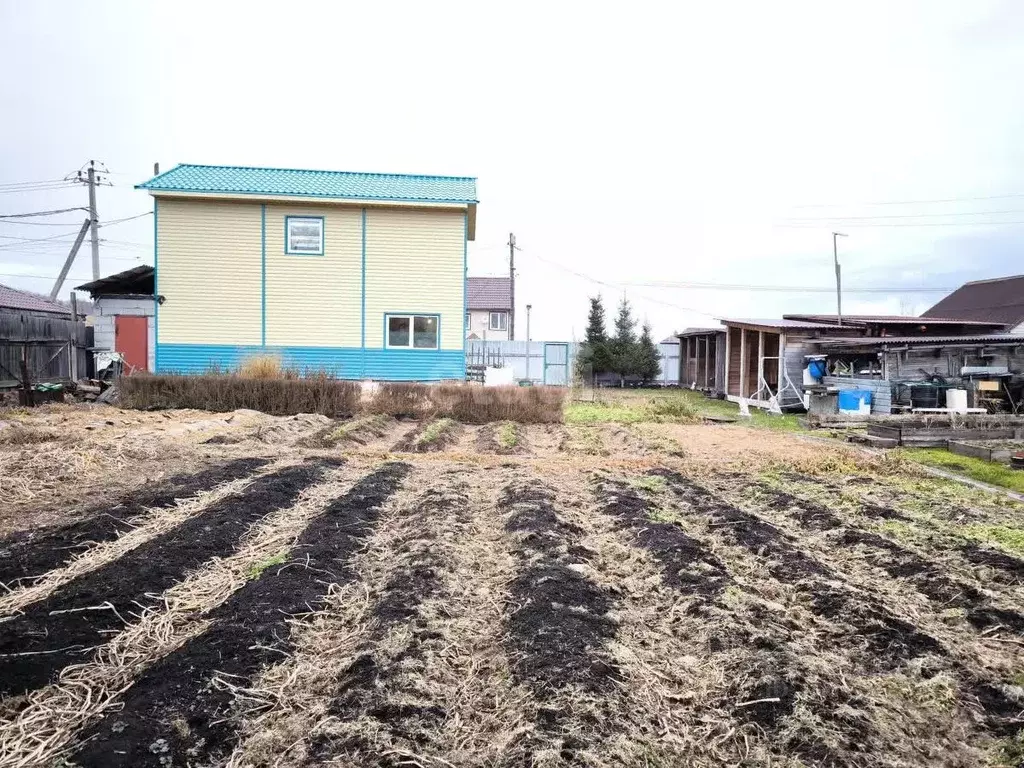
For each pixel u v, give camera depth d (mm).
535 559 4891
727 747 2844
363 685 3104
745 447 11102
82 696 3059
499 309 42094
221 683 3135
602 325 33188
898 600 4438
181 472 7707
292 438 11039
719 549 5441
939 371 16562
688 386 29250
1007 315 26469
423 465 8734
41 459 7625
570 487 7688
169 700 2961
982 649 3750
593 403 18984
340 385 14078
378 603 4059
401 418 14195
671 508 6785
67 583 4277
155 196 16766
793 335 18781
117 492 6750
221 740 2764
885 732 2875
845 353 17719
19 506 6117
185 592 4270
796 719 2912
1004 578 4781
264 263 17219
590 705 2945
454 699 3148
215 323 17156
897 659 3553
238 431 11016
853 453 10266
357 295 17422
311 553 4938
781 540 5582
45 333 20078
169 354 17047
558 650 3424
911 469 8859
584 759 2615
